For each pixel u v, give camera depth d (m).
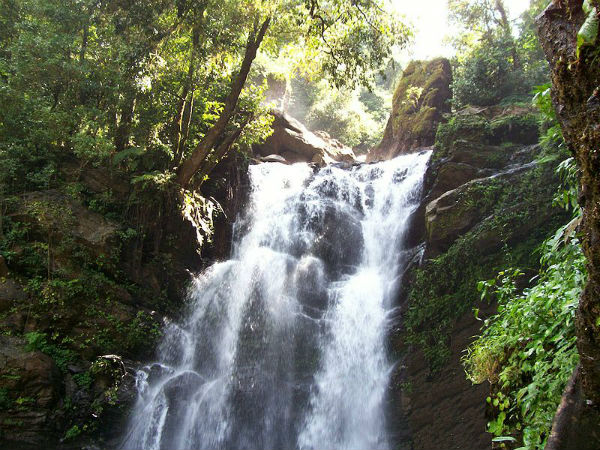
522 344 3.92
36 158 11.30
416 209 12.74
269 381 11.86
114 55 11.89
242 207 15.57
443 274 10.04
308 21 12.92
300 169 17.81
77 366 9.78
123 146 12.66
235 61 14.26
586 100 2.43
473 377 4.56
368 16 12.63
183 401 11.06
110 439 9.55
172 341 11.52
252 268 14.05
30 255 10.13
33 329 9.54
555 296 3.47
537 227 9.19
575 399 2.61
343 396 11.32
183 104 12.98
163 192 12.31
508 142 12.48
